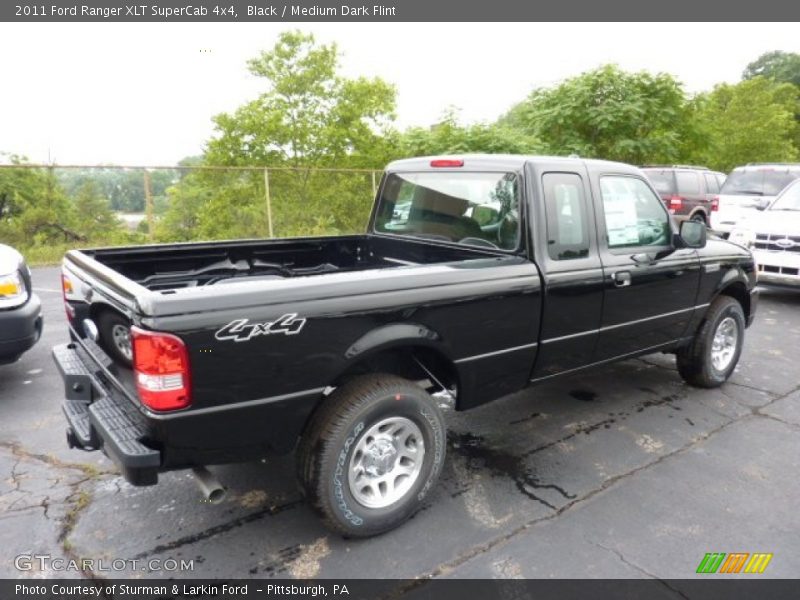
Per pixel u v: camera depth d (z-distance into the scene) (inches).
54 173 499.2
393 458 117.2
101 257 140.3
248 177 650.8
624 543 114.8
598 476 140.4
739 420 172.6
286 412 102.5
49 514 122.1
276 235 626.8
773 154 1155.3
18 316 178.5
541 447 155.0
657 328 169.6
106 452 105.0
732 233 343.6
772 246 320.2
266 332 97.1
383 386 112.1
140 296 90.5
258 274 168.1
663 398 188.5
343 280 106.4
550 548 113.0
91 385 117.9
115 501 127.1
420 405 116.5
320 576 105.0
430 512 124.9
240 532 117.3
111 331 108.0
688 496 131.8
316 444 107.0
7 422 165.5
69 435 118.8
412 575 105.5
